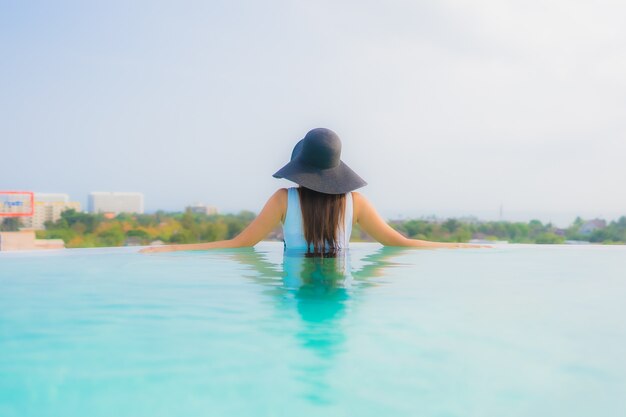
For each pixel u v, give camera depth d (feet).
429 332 4.45
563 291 6.52
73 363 3.63
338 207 9.62
